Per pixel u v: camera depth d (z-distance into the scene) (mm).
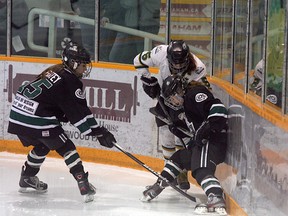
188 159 12297
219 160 12086
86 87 15945
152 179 14461
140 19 15812
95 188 12891
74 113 12016
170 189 13445
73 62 12117
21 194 13070
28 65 16625
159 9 15547
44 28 17000
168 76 12273
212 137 12078
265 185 9977
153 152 14930
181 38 15250
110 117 15641
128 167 15359
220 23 13859
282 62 9773
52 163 15695
